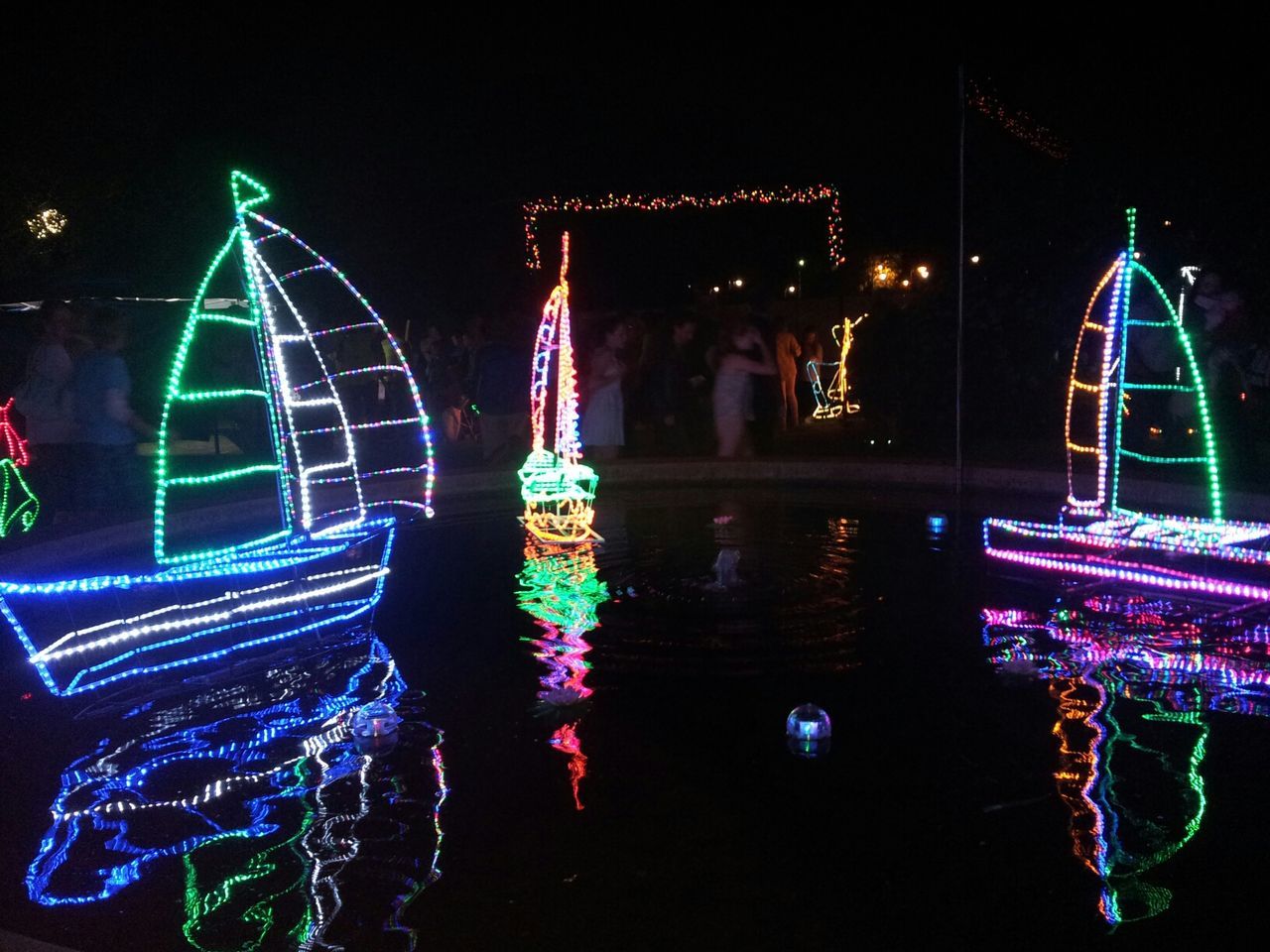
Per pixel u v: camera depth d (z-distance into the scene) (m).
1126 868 3.42
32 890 3.49
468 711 4.92
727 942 3.07
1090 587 6.68
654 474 11.77
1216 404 10.40
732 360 12.36
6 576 7.55
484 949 3.06
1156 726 4.54
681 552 7.93
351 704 5.07
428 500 9.19
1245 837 3.58
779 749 4.40
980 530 8.48
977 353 14.20
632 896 3.32
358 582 7.27
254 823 3.90
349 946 3.10
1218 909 3.17
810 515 9.41
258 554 6.98
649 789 4.05
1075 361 8.36
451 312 23.61
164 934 3.20
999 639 5.73
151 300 14.33
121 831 3.89
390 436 17.12
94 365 9.27
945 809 3.85
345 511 10.43
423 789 4.12
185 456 14.88
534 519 9.28
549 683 5.25
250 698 5.21
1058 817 3.77
